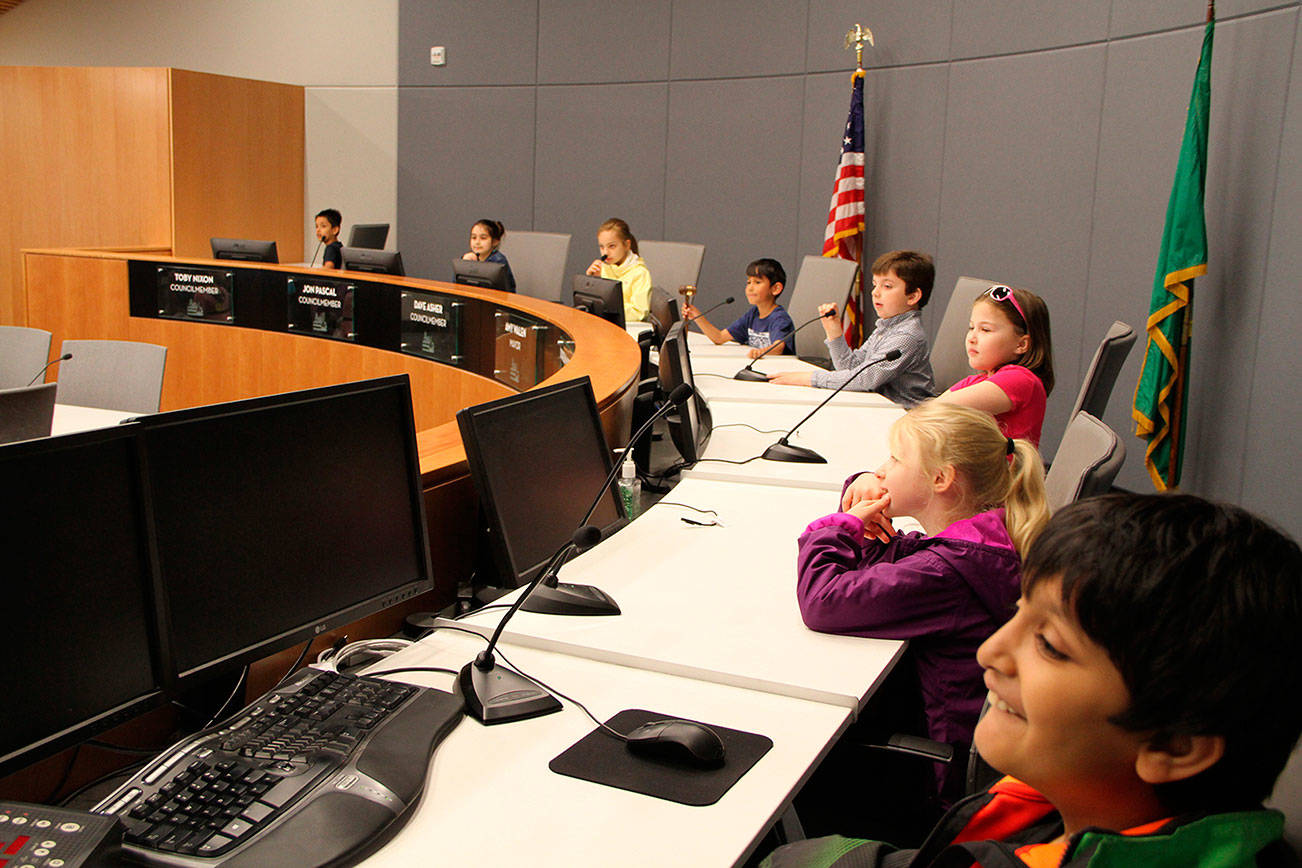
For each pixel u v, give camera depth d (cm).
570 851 109
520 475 173
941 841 85
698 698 146
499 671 146
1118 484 457
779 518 230
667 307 376
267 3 810
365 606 143
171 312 563
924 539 169
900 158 594
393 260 507
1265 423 372
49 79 736
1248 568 60
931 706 165
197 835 103
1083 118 476
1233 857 60
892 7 589
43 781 122
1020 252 518
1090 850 64
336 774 116
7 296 764
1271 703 58
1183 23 420
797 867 100
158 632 115
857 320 604
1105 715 62
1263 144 376
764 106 668
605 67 726
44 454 104
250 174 780
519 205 770
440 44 774
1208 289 407
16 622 101
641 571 195
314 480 137
